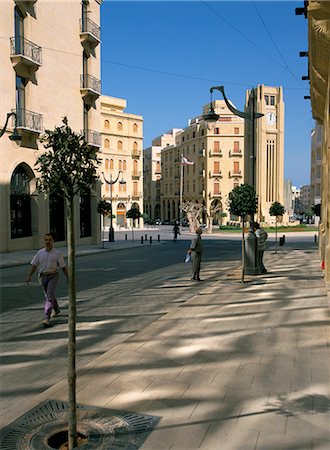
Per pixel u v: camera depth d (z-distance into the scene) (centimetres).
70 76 2611
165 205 9475
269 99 6569
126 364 513
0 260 1775
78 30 2691
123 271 1512
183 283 1203
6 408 418
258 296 933
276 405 396
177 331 660
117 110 5938
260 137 6444
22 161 2152
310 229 5319
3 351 604
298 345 581
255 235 1284
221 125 7406
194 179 7950
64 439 352
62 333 695
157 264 1756
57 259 754
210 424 361
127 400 411
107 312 847
